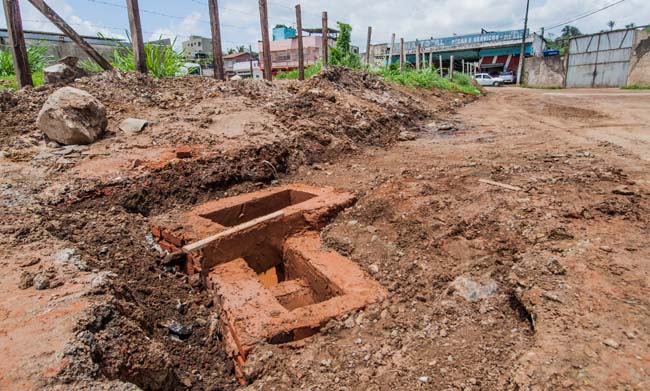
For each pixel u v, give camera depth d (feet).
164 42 37.32
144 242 13.98
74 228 13.14
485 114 44.04
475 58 139.95
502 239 12.84
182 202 16.52
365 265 13.26
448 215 14.60
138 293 11.68
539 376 7.00
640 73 82.33
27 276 9.45
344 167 21.93
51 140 18.39
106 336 8.12
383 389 7.95
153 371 8.51
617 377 6.78
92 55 24.76
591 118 37.09
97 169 16.29
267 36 31.65
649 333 7.74
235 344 10.21
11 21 21.89
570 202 14.37
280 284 14.08
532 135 29.68
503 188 16.44
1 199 13.53
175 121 22.17
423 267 12.30
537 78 109.70
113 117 21.43
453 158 22.99
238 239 14.21
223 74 29.71
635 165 19.07
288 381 8.77
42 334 7.57
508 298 10.08
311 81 33.17
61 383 6.62
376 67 53.78
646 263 10.16
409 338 9.53
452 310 10.11
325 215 16.16
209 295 12.89
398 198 16.34
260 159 19.80
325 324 10.53
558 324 8.34
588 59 94.22
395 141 29.27
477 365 8.04
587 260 10.48
